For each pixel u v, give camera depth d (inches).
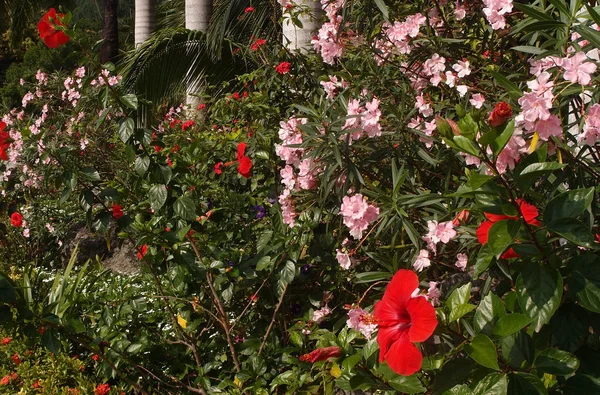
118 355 121.0
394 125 104.3
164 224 127.2
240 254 134.2
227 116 213.8
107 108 121.1
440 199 92.2
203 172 165.9
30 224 250.7
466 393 60.9
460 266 96.8
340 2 120.4
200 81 348.2
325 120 104.6
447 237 89.1
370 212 93.2
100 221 124.8
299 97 175.9
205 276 121.1
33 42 949.2
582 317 63.7
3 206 206.4
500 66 106.9
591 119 68.2
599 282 59.0
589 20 86.6
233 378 128.4
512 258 67.5
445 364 61.5
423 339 56.4
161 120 315.9
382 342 60.3
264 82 192.1
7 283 95.7
